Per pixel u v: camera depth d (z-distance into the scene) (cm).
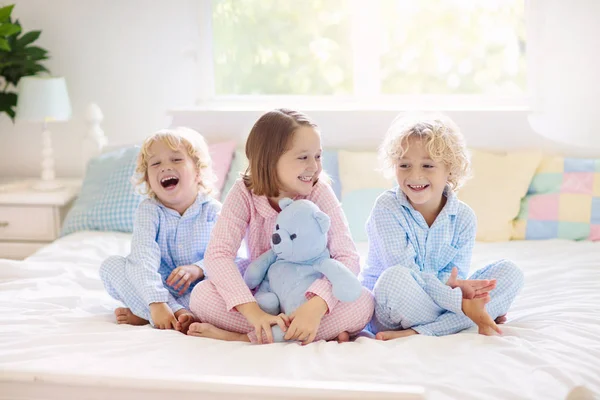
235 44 325
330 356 150
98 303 202
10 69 318
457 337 164
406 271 173
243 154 295
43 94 300
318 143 176
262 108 317
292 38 322
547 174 275
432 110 296
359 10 313
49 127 336
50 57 327
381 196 193
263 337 166
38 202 300
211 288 177
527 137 293
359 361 147
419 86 320
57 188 312
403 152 185
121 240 265
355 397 107
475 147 295
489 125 293
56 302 199
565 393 134
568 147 293
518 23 308
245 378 112
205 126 311
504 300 178
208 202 205
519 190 271
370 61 317
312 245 170
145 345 158
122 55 325
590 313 181
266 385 109
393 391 106
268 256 178
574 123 296
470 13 311
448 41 314
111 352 153
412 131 186
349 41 320
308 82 325
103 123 332
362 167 282
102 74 328
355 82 320
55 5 324
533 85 304
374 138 300
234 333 174
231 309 170
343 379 138
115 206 279
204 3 319
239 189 185
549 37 295
